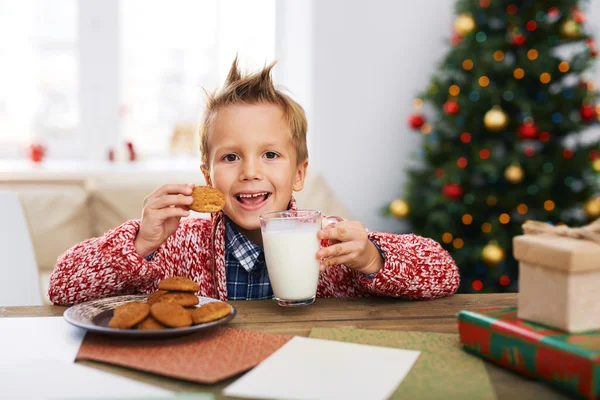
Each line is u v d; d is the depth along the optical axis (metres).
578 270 0.62
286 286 0.92
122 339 0.76
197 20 3.39
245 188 1.13
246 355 0.69
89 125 3.32
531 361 0.62
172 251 1.23
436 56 3.42
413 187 3.04
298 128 1.21
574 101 2.78
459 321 0.73
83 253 1.03
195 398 0.53
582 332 0.63
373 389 0.59
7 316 0.90
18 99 3.22
